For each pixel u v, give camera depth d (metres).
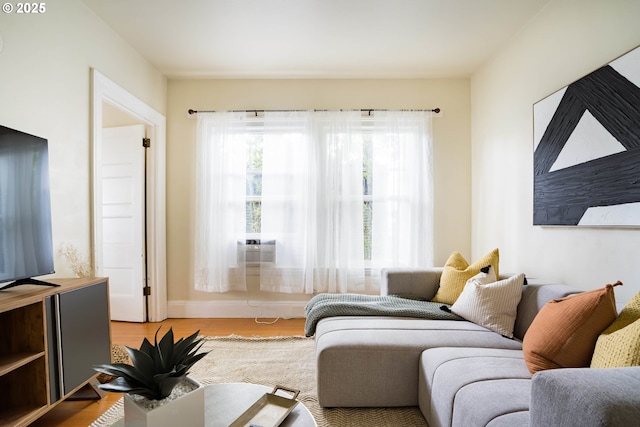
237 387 1.33
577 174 2.02
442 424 1.43
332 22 2.62
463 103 3.63
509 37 2.83
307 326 2.37
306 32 2.77
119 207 3.49
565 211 2.12
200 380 2.21
